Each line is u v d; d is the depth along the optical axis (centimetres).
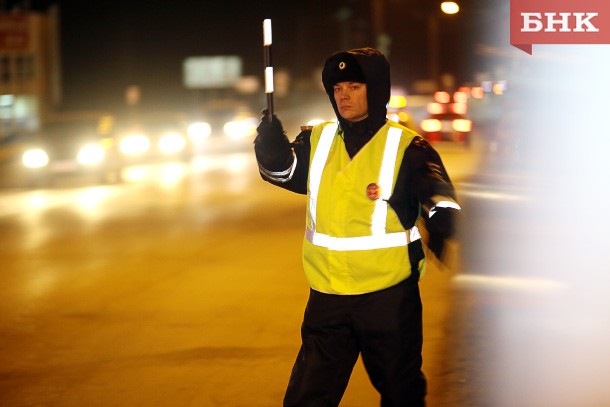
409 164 920
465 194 3147
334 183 930
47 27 10638
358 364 1447
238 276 2222
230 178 5062
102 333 1709
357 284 927
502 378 1385
